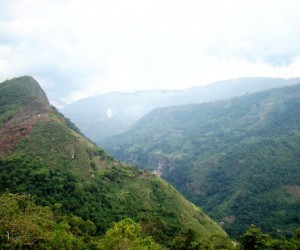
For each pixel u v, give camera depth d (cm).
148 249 7388
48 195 10769
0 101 19100
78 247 7175
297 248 8150
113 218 11006
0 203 6488
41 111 17550
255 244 8219
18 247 5941
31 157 12750
